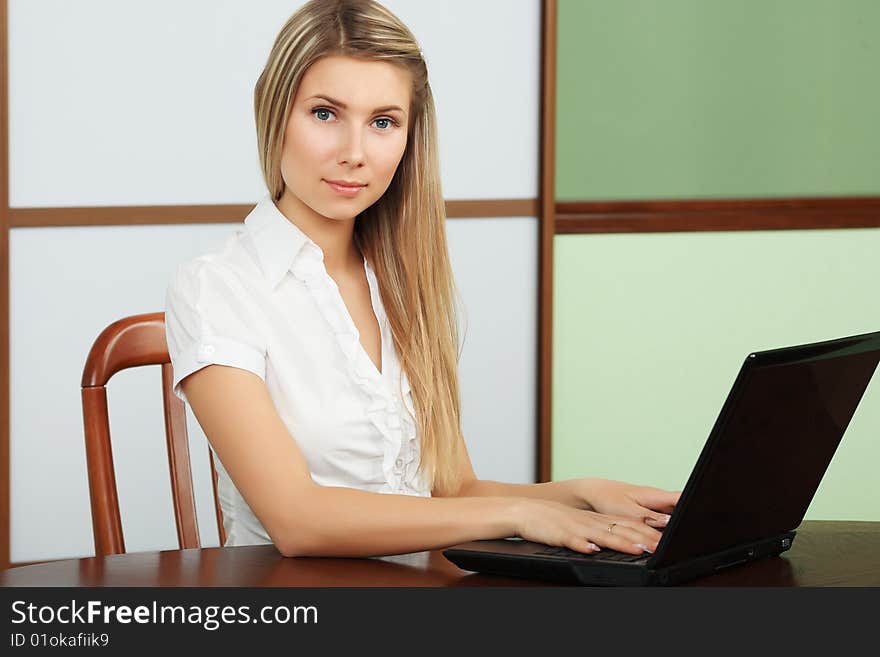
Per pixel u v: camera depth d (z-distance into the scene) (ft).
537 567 3.61
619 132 9.59
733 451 3.34
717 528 3.57
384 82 4.36
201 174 9.00
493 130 9.32
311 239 4.69
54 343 8.89
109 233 8.91
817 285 9.93
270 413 4.27
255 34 8.98
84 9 8.71
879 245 9.99
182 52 8.88
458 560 3.77
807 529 4.40
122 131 8.86
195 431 9.02
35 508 8.95
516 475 9.57
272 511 4.06
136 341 5.04
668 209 9.71
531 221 9.44
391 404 4.73
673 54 9.60
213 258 4.65
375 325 4.90
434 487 5.05
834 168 9.93
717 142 9.73
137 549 9.05
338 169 4.37
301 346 4.58
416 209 4.87
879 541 4.22
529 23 9.30
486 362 9.46
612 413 9.73
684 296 9.75
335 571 3.80
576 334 9.64
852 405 3.84
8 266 8.76
